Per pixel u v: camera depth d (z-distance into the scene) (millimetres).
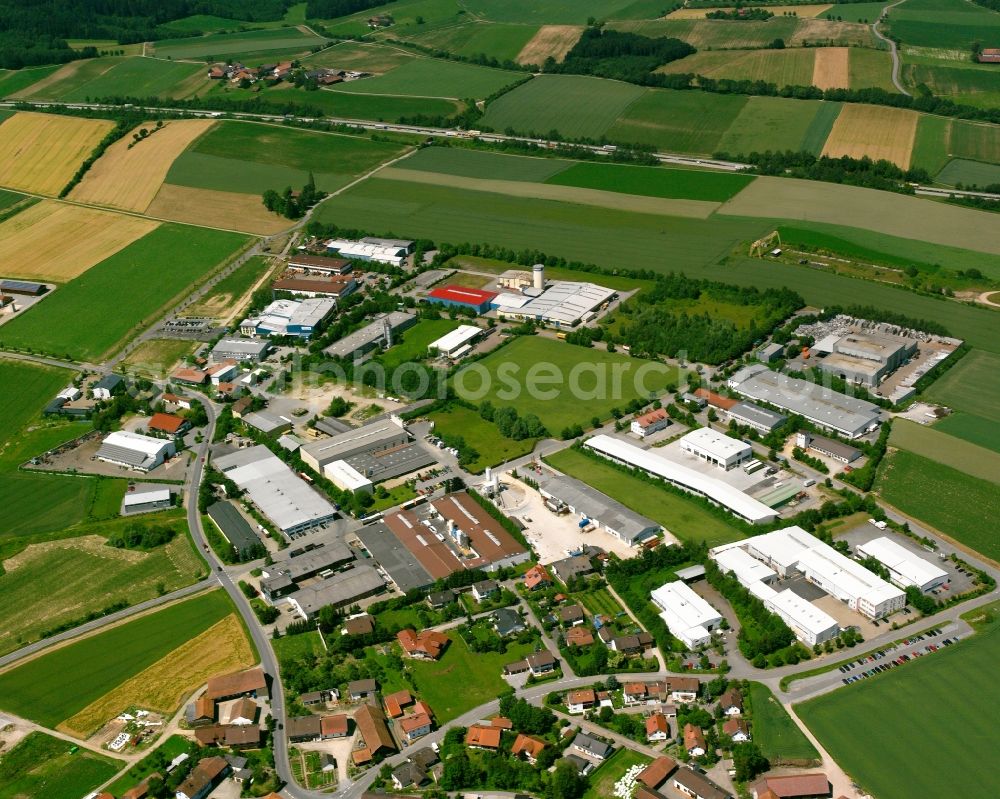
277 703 186125
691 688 180375
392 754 173625
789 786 159875
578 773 165000
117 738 180250
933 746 168250
